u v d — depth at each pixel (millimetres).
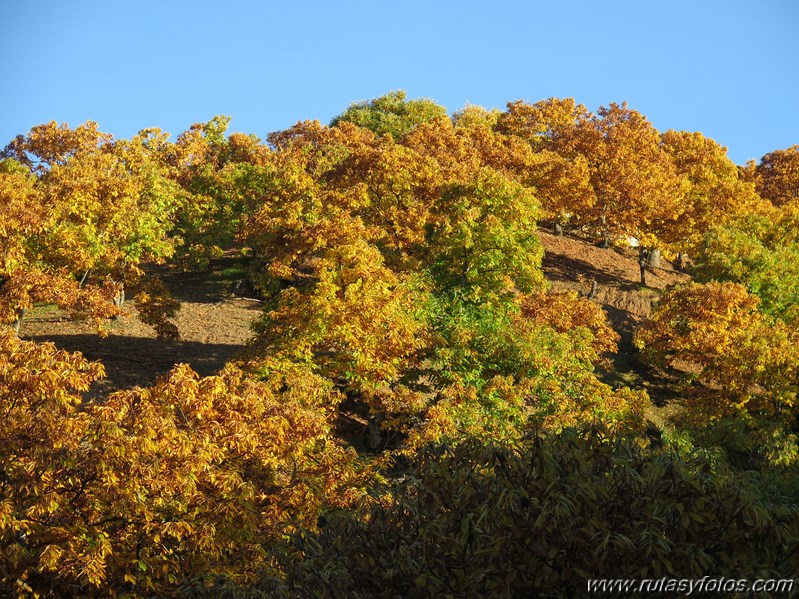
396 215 42906
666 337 46281
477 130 74188
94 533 15531
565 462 11336
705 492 10281
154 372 35719
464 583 10180
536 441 11328
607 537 9492
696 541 9883
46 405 16031
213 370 36875
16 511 14695
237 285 51750
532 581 10008
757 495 10664
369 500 12914
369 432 32594
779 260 54094
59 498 15172
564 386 32375
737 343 42312
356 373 30156
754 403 41781
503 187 43562
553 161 63438
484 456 11523
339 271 31766
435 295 36594
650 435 42125
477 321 34000
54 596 15555
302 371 26109
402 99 99375
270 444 19047
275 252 39438
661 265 73125
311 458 21203
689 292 46094
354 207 40656
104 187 36156
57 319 42188
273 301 34438
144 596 15688
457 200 43625
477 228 38531
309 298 30203
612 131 69438
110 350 37875
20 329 39906
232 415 17984
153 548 16016
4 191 32812
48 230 32750
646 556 9445
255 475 18781
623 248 75562
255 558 16875
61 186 35750
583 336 39094
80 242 33344
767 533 10008
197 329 43406
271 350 30094
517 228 42844
